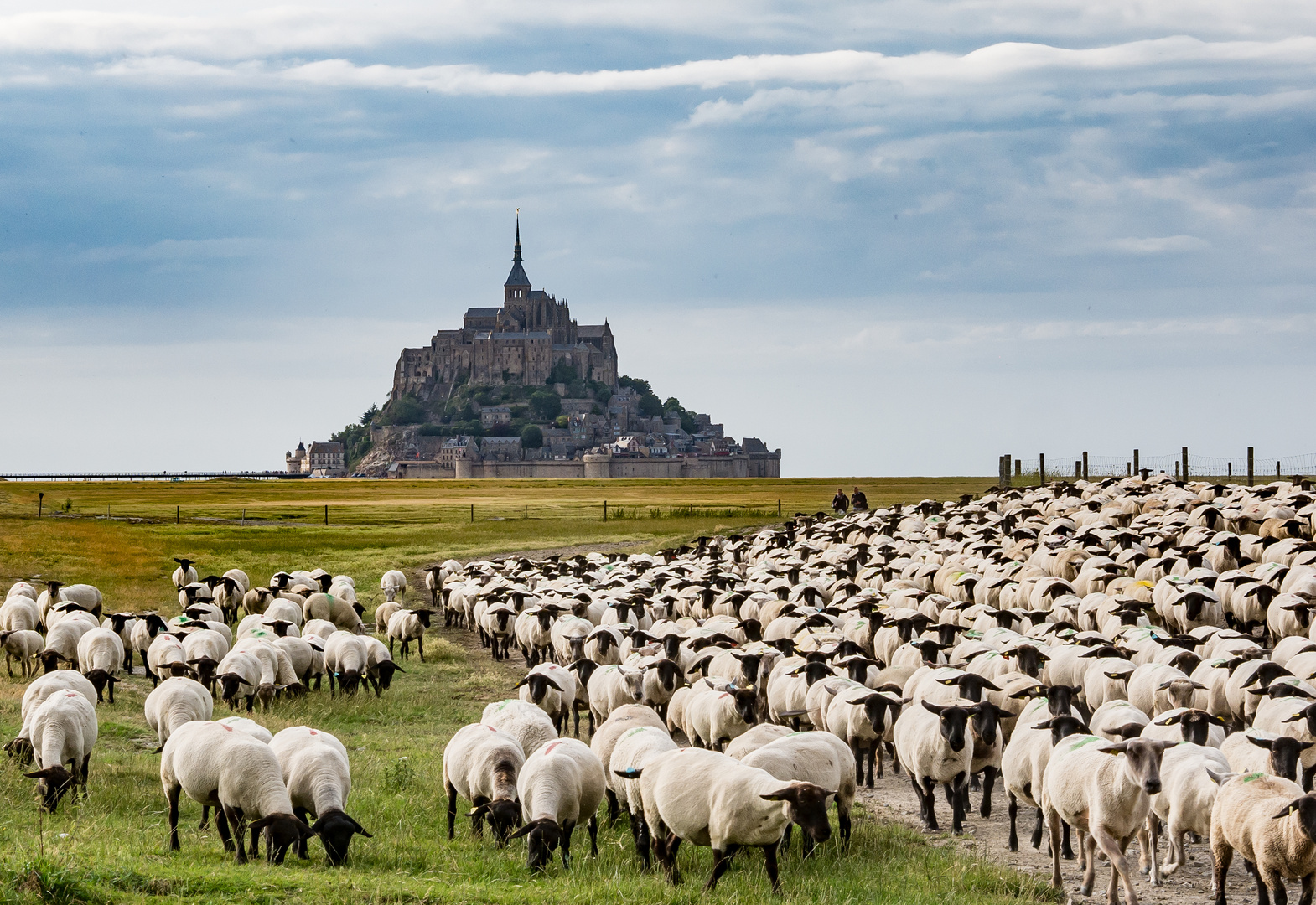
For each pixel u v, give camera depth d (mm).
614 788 22219
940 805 25234
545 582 54469
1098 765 18422
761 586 48094
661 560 65688
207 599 52750
